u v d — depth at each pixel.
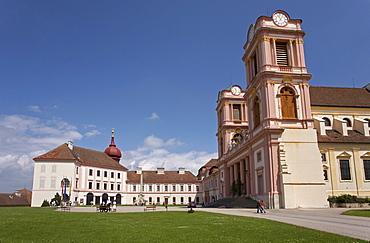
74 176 75.81
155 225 17.92
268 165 39.09
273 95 41.00
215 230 15.30
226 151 64.19
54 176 74.12
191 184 103.50
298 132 40.09
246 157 49.09
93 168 84.81
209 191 91.38
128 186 100.44
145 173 106.50
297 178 38.47
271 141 39.34
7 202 86.06
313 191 38.16
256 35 44.06
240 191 51.44
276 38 42.97
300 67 42.56
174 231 15.00
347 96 53.00
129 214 28.92
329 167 43.47
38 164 74.69
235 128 65.62
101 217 24.95
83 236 13.37
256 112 45.81
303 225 17.23
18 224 18.16
